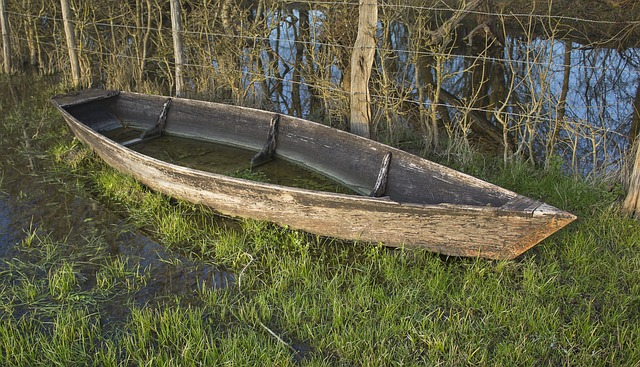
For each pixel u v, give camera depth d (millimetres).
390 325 4312
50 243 5645
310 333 4238
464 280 4738
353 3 7789
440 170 5559
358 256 5258
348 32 7809
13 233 5832
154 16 10586
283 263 5105
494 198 5051
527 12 11742
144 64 10102
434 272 4832
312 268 5074
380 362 3969
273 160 7422
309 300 4645
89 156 7516
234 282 4977
